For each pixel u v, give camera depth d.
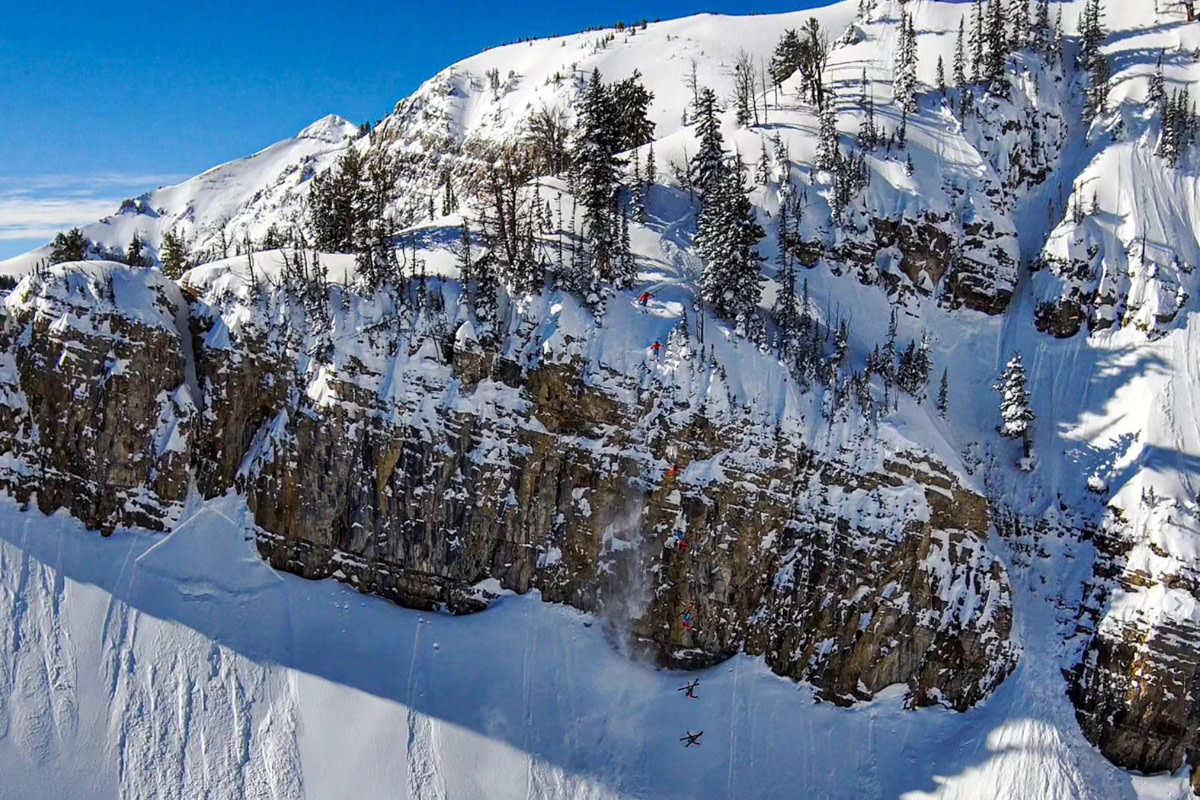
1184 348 66.06
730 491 58.41
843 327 64.81
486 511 58.78
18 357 59.72
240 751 53.09
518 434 59.31
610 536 58.81
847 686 56.78
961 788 53.09
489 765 53.03
